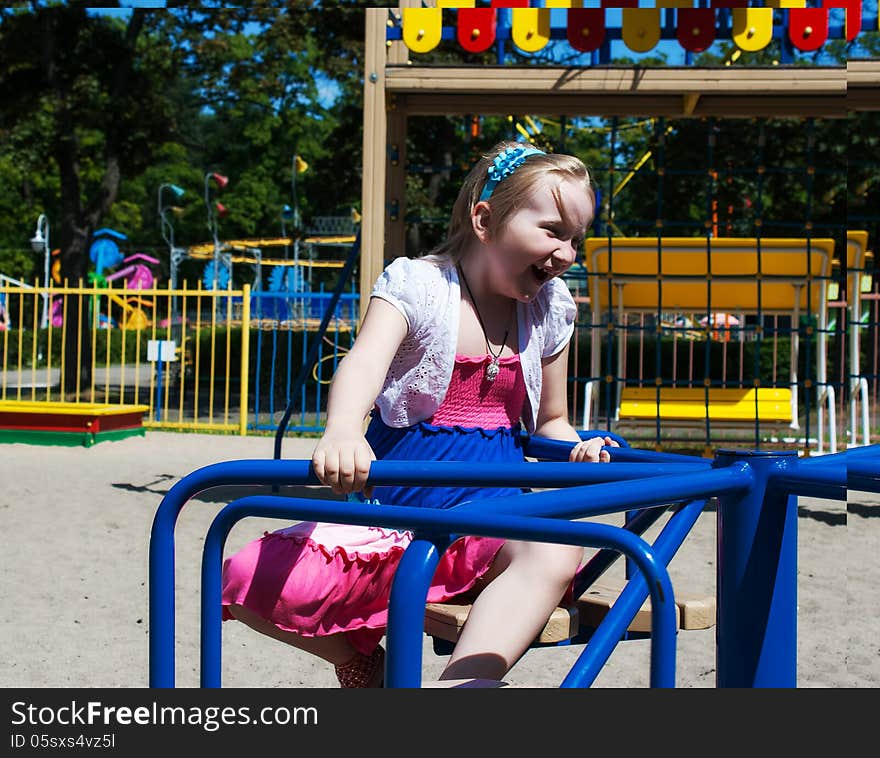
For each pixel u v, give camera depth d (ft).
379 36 18.72
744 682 4.57
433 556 3.59
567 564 5.29
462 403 6.11
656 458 5.64
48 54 49.24
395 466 4.37
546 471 4.36
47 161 53.42
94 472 24.11
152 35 57.62
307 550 5.31
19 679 9.66
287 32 59.31
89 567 14.48
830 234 34.96
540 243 5.75
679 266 24.73
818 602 12.81
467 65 18.69
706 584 13.26
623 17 18.11
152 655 4.46
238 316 56.49
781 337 43.34
